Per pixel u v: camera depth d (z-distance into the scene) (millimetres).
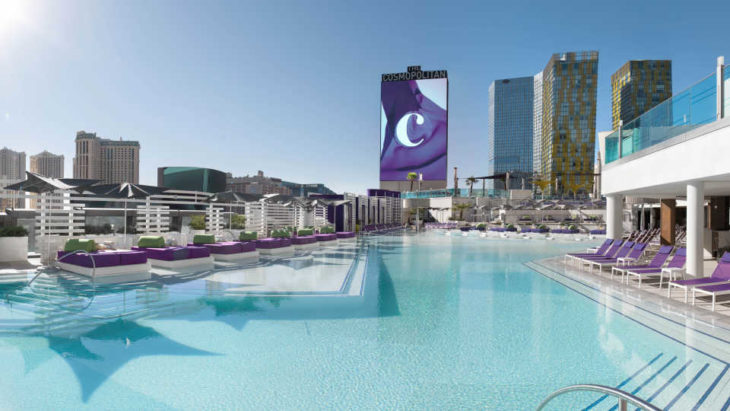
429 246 19578
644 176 10102
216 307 6625
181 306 6676
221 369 4012
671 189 10977
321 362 4234
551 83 112188
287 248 16156
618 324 5738
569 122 109188
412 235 28984
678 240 17688
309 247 18281
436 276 10203
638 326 5633
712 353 4539
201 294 7676
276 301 7133
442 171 70562
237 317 6008
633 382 3768
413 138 71625
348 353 4516
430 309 6637
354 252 16422
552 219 44938
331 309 6590
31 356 4316
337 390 3566
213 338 4992
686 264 8320
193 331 5273
